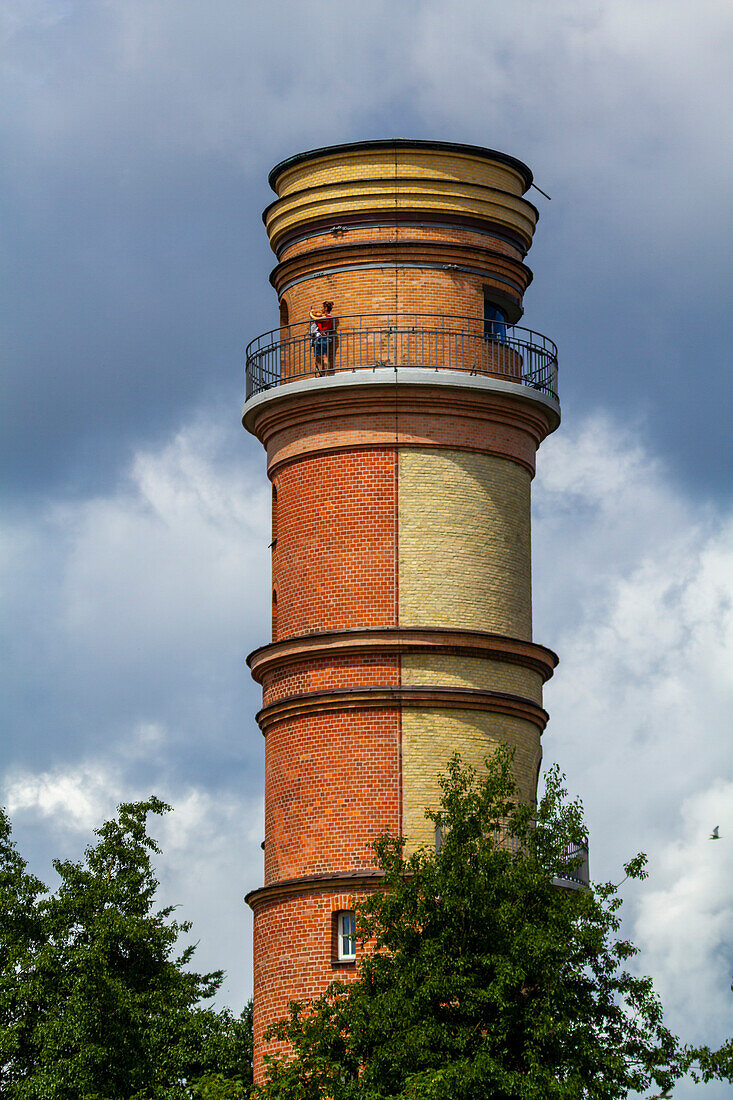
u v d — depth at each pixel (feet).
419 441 182.09
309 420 184.65
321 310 186.09
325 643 178.91
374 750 176.76
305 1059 153.28
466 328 184.85
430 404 182.39
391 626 178.60
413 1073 143.95
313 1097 150.00
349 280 185.57
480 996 144.25
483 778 176.24
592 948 148.05
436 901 150.71
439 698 177.17
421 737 176.86
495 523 183.32
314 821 177.06
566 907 149.18
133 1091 185.16
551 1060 144.77
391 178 185.88
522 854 153.58
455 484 182.19
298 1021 161.89
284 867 178.29
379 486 181.57
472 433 183.62
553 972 144.97
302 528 183.62
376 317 184.03
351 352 183.62
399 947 152.56
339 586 180.65
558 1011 145.79
